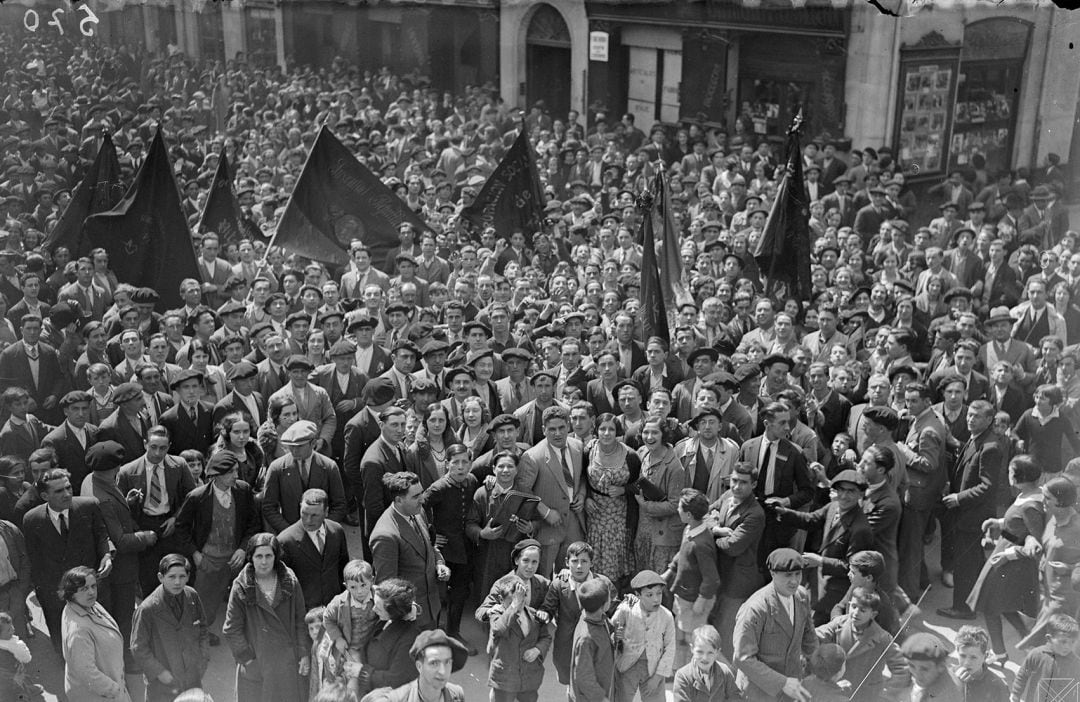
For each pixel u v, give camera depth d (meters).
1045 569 7.78
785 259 12.64
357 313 11.07
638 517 8.81
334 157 14.24
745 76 23.06
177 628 7.14
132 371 10.35
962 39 19.83
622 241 14.48
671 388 10.30
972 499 8.79
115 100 25.56
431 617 8.05
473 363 9.98
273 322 11.62
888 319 12.38
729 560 7.96
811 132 21.86
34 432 9.33
